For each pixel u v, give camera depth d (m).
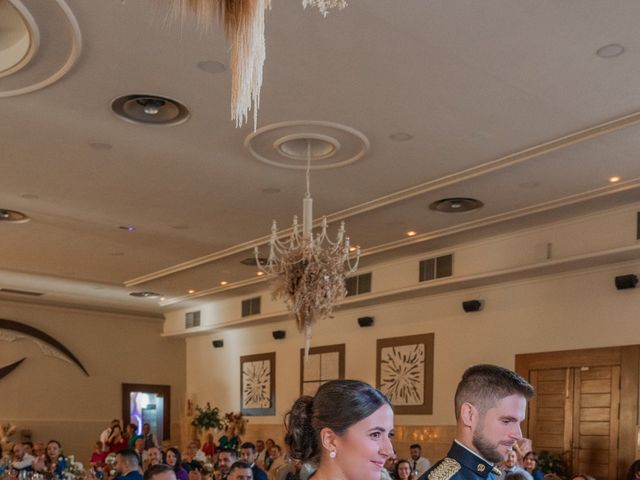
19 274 14.82
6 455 14.09
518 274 11.24
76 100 6.88
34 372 17.75
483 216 10.49
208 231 11.62
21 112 7.17
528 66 6.08
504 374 2.35
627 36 5.58
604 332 10.45
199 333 18.45
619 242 9.80
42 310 18.19
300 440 1.92
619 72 6.15
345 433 1.83
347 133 7.56
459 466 2.32
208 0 3.03
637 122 7.00
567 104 6.80
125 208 10.43
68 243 12.45
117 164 8.66
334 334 14.95
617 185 9.01
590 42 5.67
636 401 9.95
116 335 19.11
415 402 12.97
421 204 9.90
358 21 5.45
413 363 13.13
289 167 8.56
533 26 5.46
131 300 17.67
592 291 10.69
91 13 5.42
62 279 15.36
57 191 9.70
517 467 6.66
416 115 7.11
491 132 7.51
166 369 19.59
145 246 12.64
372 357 14.02
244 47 2.99
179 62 6.12
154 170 8.84
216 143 7.92
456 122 7.26
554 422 10.89
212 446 15.85
